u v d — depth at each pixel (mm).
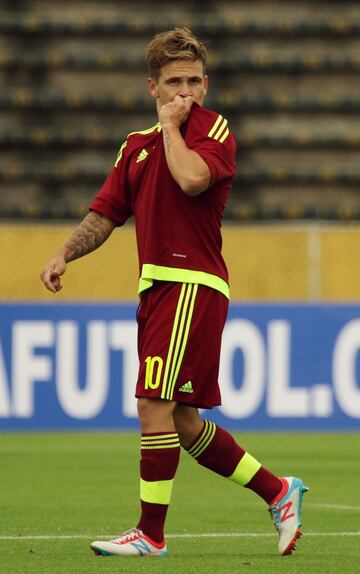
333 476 31891
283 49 67938
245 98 65875
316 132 65812
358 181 64062
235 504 26219
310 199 64062
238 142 65125
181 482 31281
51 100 65688
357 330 46094
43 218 60812
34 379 45125
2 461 35812
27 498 27047
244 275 48438
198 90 16938
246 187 63969
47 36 67875
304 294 48406
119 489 29000
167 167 16797
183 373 16562
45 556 17359
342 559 17234
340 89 67062
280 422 45906
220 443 17203
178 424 17188
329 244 48344
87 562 16516
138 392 16656
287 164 65312
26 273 48125
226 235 48406
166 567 15945
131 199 17594
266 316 45719
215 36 67875
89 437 43344
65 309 45094
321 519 23156
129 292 48531
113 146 65250
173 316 16531
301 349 45938
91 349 45250
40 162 64875
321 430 46000
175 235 16672
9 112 65812
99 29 67875
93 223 17875
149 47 16969
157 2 69312
